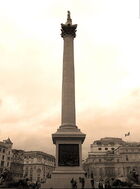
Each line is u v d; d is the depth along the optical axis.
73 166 42.75
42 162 142.50
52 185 40.59
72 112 47.75
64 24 56.09
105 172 120.81
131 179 43.03
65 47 53.69
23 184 39.75
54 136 44.44
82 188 36.28
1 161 103.81
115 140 145.12
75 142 44.31
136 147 121.62
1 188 37.66
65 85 49.72
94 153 137.88
